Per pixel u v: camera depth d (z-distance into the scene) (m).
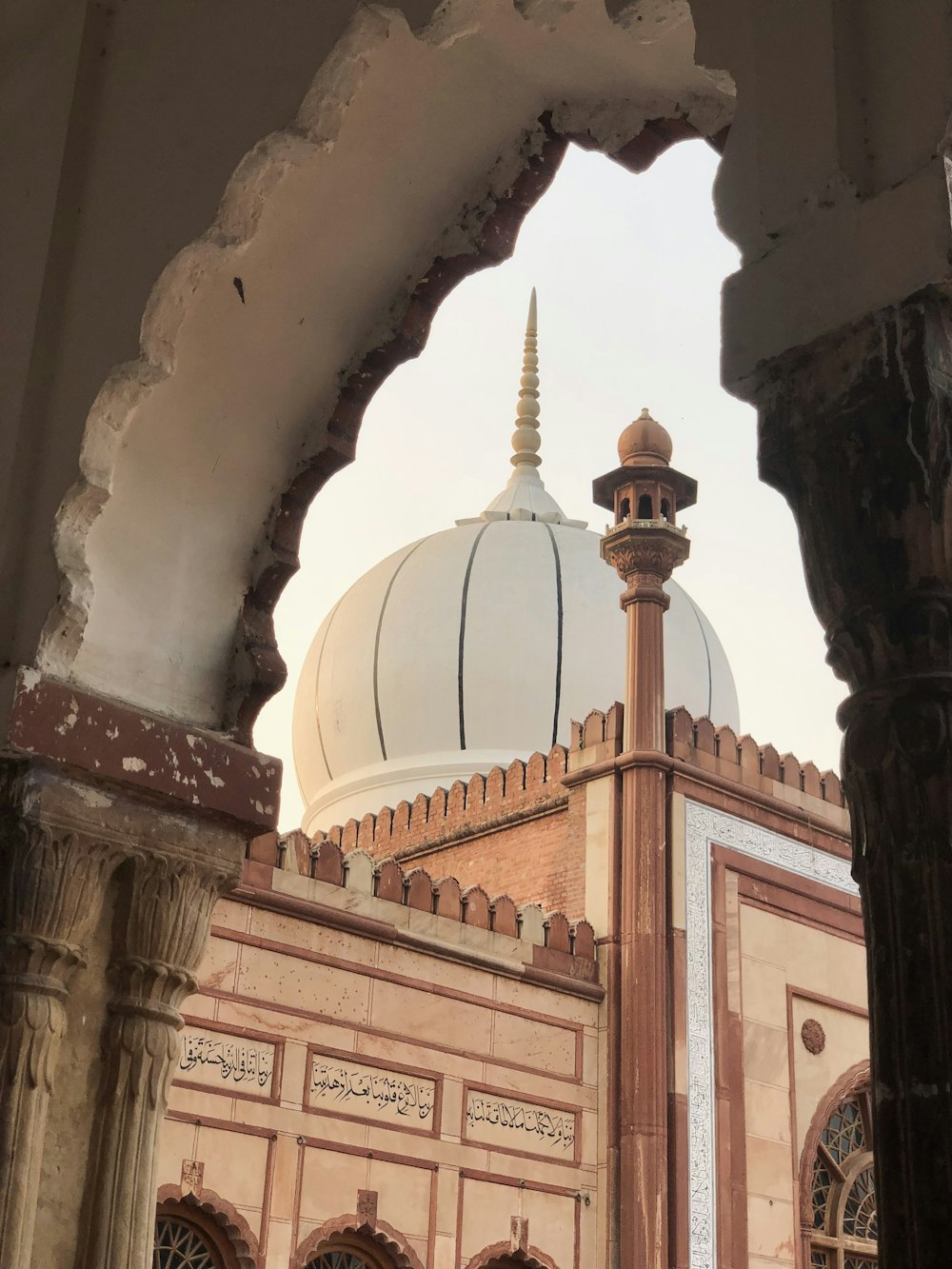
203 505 3.37
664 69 2.94
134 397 3.08
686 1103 10.53
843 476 1.98
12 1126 2.81
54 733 3.00
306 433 3.46
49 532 3.06
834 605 1.98
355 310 3.39
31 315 3.23
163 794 3.13
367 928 9.56
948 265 1.93
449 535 17.19
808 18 2.16
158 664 3.28
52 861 2.96
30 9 3.51
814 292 2.05
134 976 3.05
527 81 3.11
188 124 3.12
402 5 2.75
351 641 16.73
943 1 2.03
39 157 3.40
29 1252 2.77
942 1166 1.71
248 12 3.06
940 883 1.81
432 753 15.86
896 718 1.88
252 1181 8.61
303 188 3.09
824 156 2.08
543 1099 10.21
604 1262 10.06
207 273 3.06
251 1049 8.85
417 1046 9.64
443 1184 9.48
